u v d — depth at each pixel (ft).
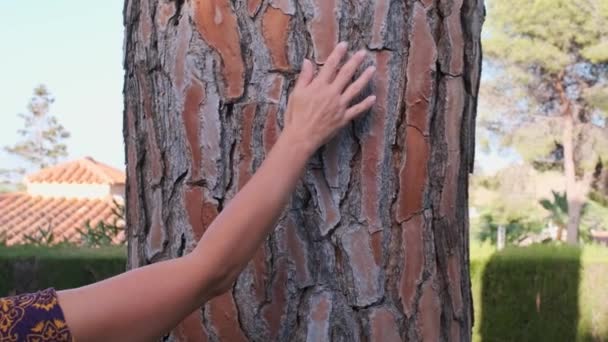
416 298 5.35
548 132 69.00
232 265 4.07
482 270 24.56
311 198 5.23
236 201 4.22
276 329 5.22
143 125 5.72
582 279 24.32
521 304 24.44
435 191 5.46
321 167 5.21
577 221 69.62
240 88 5.24
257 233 4.18
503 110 70.23
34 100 169.58
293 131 4.57
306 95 4.67
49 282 22.29
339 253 5.23
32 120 169.58
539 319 24.35
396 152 5.32
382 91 5.23
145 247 5.66
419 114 5.34
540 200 70.54
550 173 72.49
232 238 4.06
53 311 3.56
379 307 5.25
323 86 4.73
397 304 5.30
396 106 5.28
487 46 67.92
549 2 64.85
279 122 5.19
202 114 5.29
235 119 5.25
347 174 5.22
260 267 5.21
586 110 70.08
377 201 5.24
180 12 5.39
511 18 66.85
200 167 5.30
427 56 5.37
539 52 66.33
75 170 63.87
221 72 5.26
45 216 57.47
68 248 23.54
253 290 5.22
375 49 5.21
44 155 169.58
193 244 5.33
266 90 5.21
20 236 53.01
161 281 3.82
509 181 71.26
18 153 168.55
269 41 5.20
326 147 5.21
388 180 5.28
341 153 5.20
